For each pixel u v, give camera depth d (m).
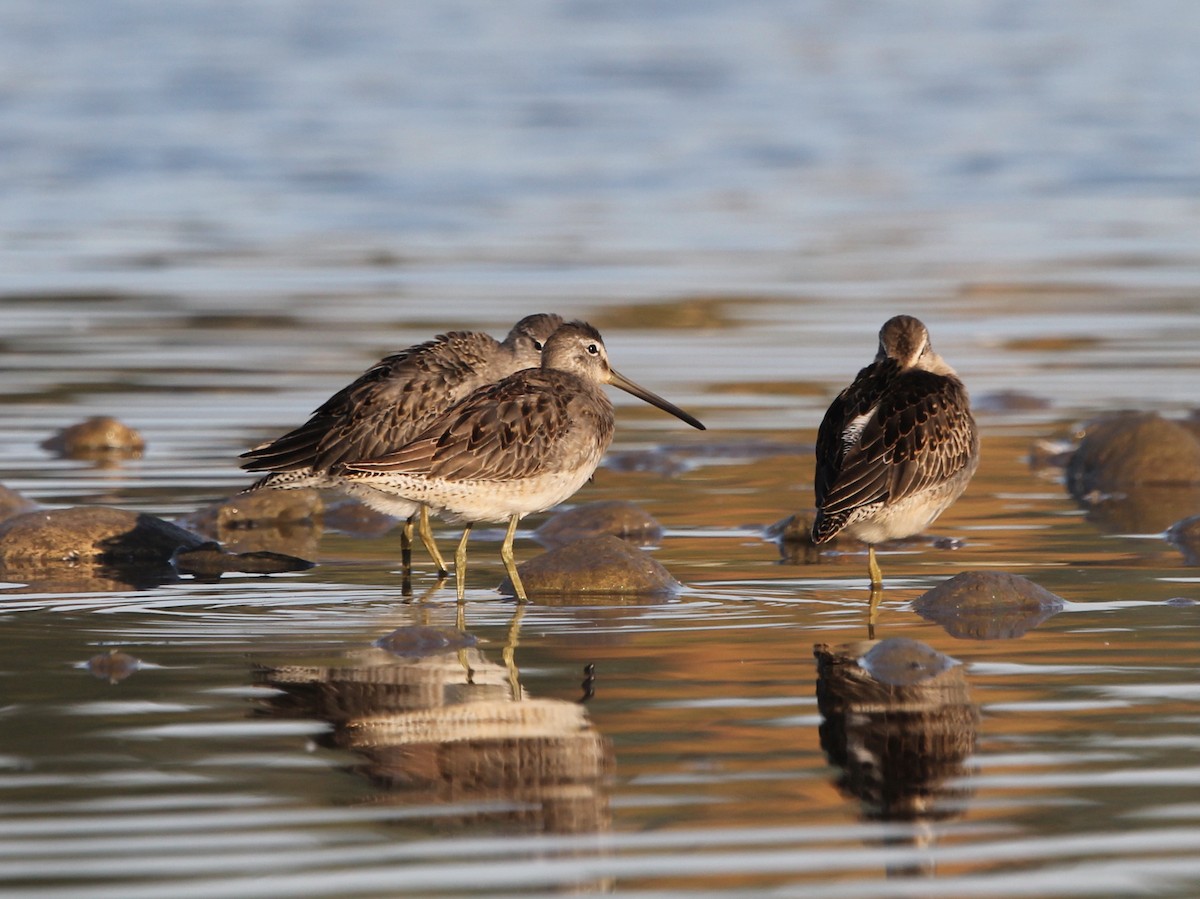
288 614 12.89
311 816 8.71
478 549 15.52
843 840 8.41
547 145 40.09
